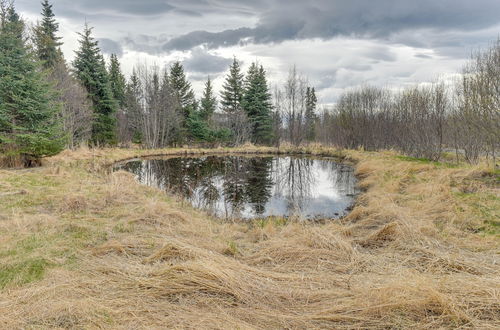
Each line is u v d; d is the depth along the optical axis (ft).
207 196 37.06
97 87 82.79
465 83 37.27
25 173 34.17
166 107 103.24
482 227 17.16
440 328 8.00
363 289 9.86
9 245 14.16
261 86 121.08
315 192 39.50
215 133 107.86
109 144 86.79
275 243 15.03
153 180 47.44
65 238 15.53
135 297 9.76
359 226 19.42
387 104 85.61
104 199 23.75
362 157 66.13
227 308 9.27
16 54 37.81
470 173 30.76
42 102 39.32
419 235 15.26
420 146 54.75
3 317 8.52
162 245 14.76
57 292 9.96
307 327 8.37
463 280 10.05
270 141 121.70
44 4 87.71
